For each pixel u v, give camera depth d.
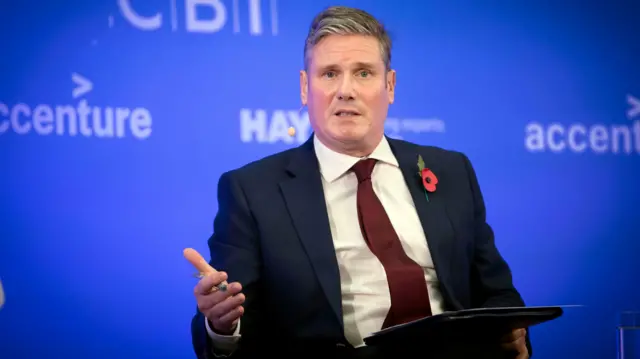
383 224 4.95
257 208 4.98
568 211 7.77
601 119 7.89
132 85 6.96
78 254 6.79
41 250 6.72
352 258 4.88
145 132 6.96
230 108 7.14
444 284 4.86
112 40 6.95
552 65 7.82
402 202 5.11
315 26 5.14
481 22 7.69
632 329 4.85
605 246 7.82
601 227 7.83
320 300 4.75
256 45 7.23
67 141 6.81
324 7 7.38
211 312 4.34
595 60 7.91
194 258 4.36
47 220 6.75
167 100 7.03
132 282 6.87
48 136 6.78
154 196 6.95
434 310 4.86
